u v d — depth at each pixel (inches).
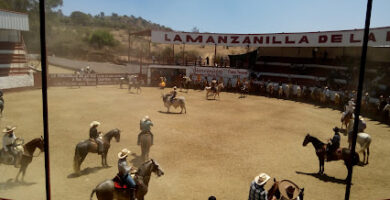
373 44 1099.3
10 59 1317.7
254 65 1675.7
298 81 1450.5
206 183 425.7
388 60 1342.3
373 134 735.1
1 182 410.3
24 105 956.0
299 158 548.7
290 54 1731.1
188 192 395.9
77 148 427.5
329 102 1175.6
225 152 565.0
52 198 364.5
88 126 716.0
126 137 638.5
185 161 510.3
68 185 403.5
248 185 423.5
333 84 1301.7
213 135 679.7
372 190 417.1
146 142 486.3
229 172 469.1
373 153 591.5
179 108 998.4
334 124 838.5
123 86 1568.7
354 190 416.5
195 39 1662.2
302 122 850.1
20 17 1332.4
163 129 714.2
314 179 453.1
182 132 694.5
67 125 719.7
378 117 949.2
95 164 483.5
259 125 796.6
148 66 1663.4
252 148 595.5
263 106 1103.0
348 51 1517.0
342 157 443.5
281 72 1563.7
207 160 519.2
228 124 794.8
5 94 1171.9
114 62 2859.3
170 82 1680.6
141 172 337.7
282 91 1333.7
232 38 1622.8
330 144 460.4
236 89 1494.8
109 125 734.5
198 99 1219.2
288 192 297.0
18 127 689.0
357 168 509.0
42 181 415.8
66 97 1138.7
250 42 1587.1
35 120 759.7
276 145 622.2
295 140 665.0
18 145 405.4
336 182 444.5
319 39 1328.7
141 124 496.1
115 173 447.8
